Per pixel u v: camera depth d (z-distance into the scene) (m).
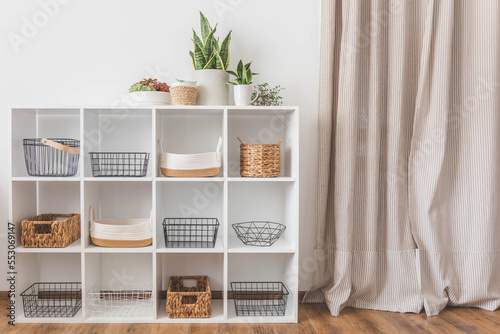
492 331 1.59
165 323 1.64
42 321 1.63
